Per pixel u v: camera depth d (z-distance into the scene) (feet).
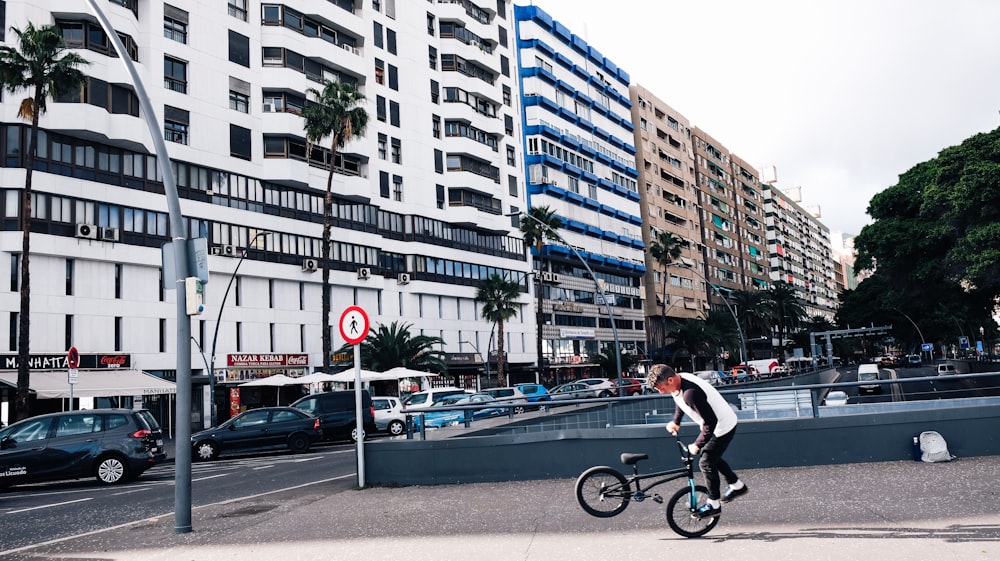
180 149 117.50
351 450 71.82
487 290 163.53
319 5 143.95
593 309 234.17
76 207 103.86
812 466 35.32
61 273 102.42
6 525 33.37
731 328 261.24
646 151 279.90
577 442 37.37
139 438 52.08
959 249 126.41
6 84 84.17
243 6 132.26
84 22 104.27
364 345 137.49
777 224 414.62
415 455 38.50
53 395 86.12
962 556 18.04
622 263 249.14
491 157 189.78
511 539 23.17
